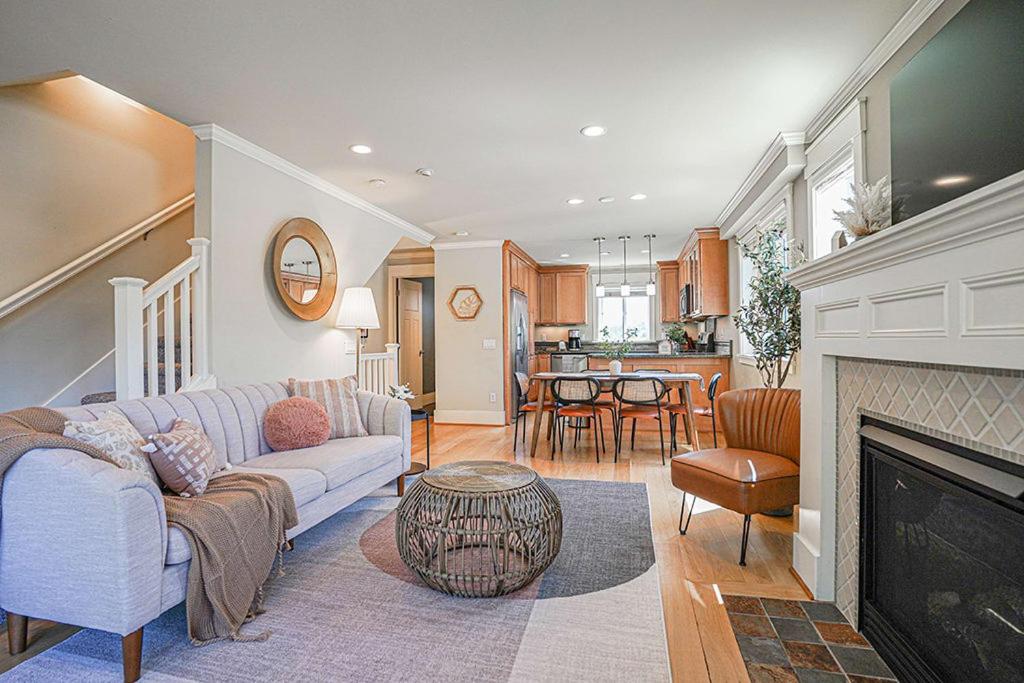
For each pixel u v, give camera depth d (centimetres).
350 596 219
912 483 158
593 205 510
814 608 204
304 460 278
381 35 225
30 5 202
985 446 126
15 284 313
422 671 169
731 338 589
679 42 232
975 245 121
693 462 279
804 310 229
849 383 197
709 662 171
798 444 268
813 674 163
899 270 153
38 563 167
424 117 309
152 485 172
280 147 355
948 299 131
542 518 226
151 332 284
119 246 370
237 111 300
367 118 310
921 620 153
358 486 300
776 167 360
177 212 423
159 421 244
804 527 228
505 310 677
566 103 292
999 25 128
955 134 146
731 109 300
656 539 284
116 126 378
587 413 477
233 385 337
